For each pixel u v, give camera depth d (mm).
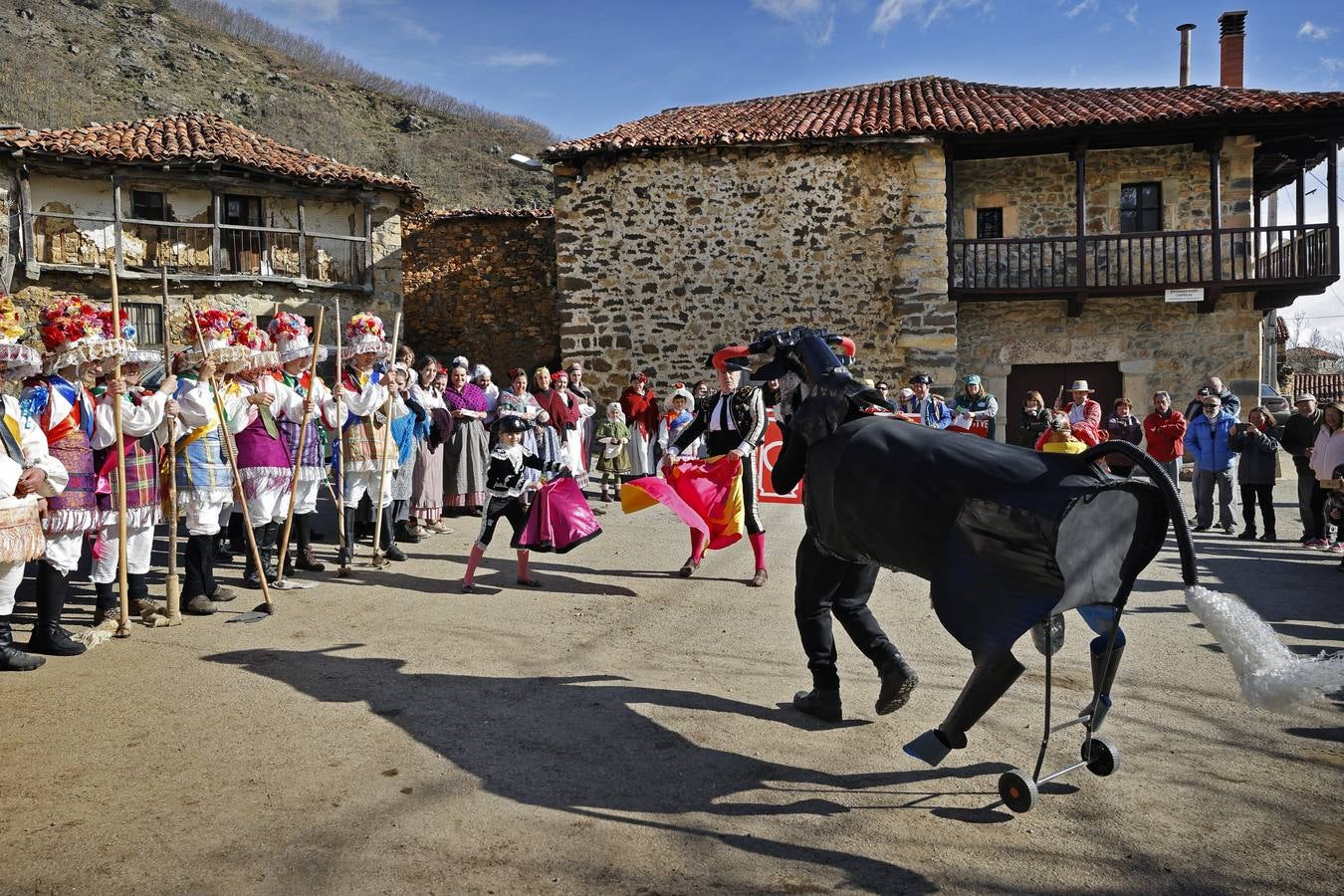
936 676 4441
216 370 5582
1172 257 15773
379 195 19047
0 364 4176
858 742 3607
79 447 4629
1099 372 16156
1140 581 6805
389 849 2715
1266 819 2936
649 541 8375
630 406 11156
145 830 2807
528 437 7234
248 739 3555
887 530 3182
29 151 15734
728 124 16812
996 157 16125
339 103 54844
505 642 4984
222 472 5539
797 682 4363
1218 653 4828
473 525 9125
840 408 3541
